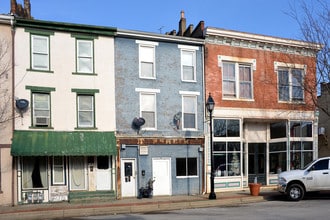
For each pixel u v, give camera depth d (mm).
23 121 19078
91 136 20078
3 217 15422
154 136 21625
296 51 25938
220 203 18656
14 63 19109
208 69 23297
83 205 17969
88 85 20469
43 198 19250
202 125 22938
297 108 25641
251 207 16812
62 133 19672
